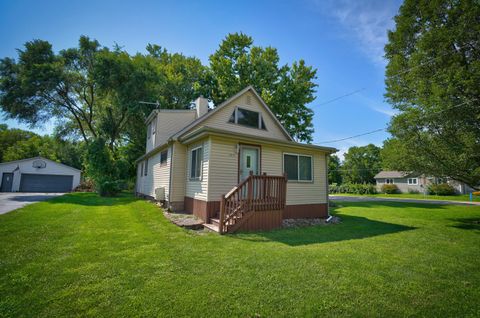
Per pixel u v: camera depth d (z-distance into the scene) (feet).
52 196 50.11
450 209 44.91
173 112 45.37
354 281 10.69
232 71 68.74
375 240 19.07
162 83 71.82
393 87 35.70
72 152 88.22
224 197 19.77
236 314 7.90
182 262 12.46
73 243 15.29
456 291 10.19
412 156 32.24
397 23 36.83
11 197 46.88
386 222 29.35
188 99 77.51
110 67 61.57
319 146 31.27
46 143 117.91
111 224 21.39
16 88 58.70
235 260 12.96
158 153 40.63
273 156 28.89
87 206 33.09
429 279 11.32
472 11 27.71
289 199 29.19
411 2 33.99
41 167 77.15
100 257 12.83
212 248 15.12
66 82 63.98
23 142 115.24
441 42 29.55
